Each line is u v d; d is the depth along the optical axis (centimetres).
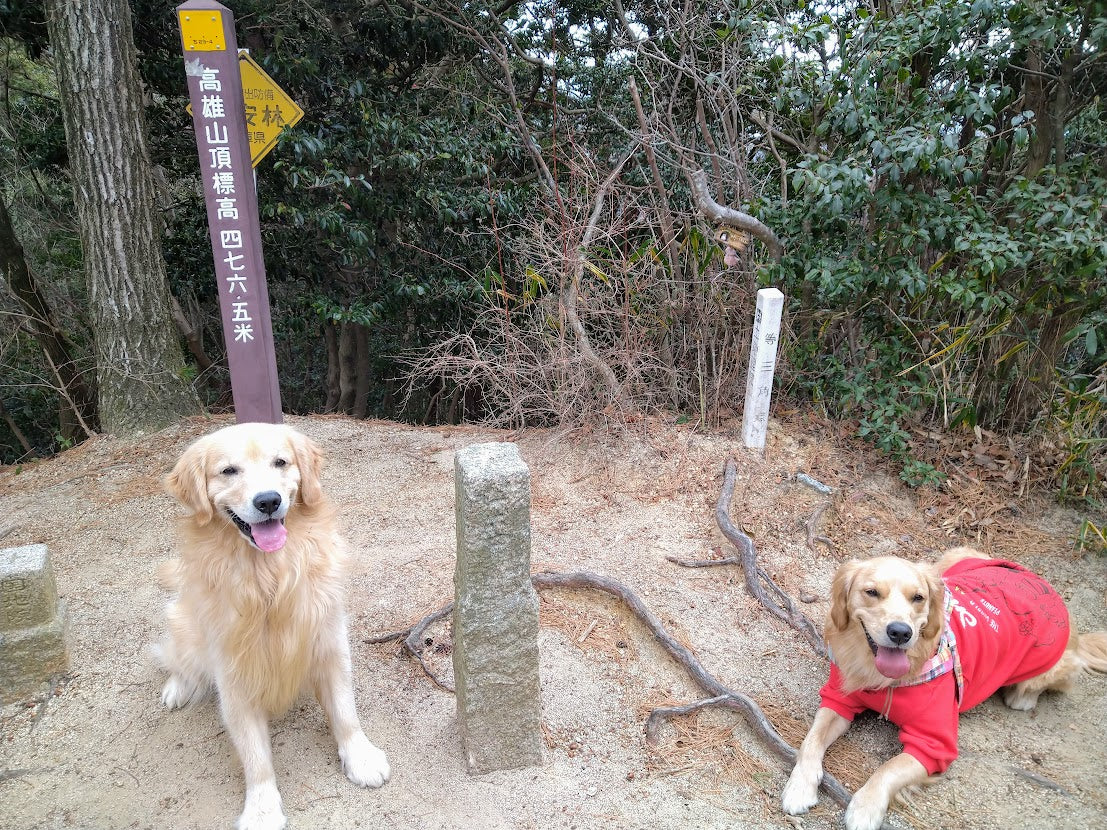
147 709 296
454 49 838
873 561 269
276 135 431
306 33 740
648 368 527
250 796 240
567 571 381
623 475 486
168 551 421
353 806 248
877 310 521
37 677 306
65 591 379
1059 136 460
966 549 344
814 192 441
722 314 523
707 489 461
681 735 284
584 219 520
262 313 417
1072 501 455
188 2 363
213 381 1082
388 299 816
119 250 573
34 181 1002
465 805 248
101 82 553
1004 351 489
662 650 331
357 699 299
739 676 318
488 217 770
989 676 278
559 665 322
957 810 248
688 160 548
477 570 233
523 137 754
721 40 533
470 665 244
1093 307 436
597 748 277
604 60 911
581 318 527
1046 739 284
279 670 245
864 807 238
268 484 233
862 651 266
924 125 425
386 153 735
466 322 848
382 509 462
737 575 388
